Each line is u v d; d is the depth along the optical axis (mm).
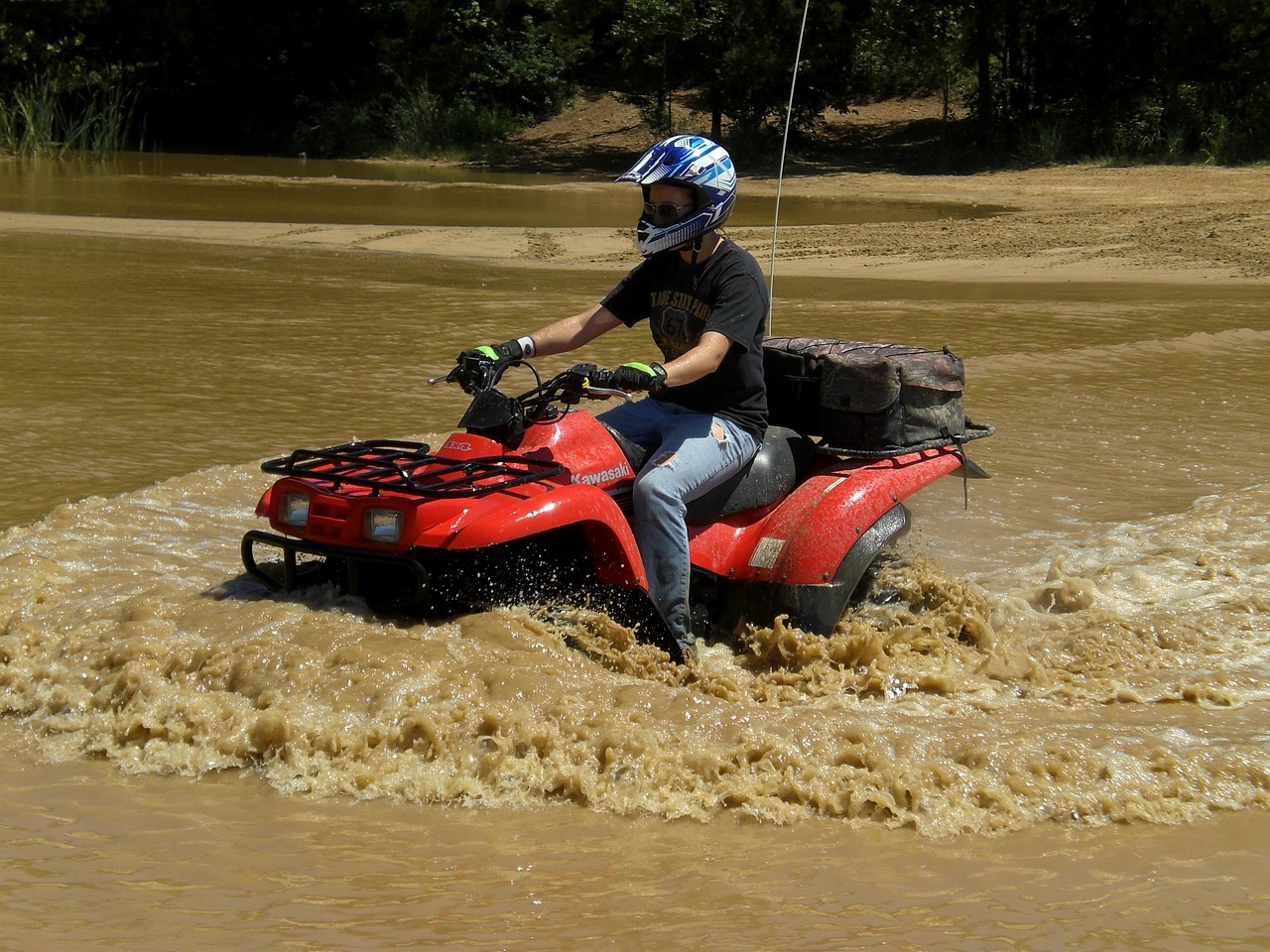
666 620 4973
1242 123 31609
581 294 14555
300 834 3814
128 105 41031
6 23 38938
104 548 6070
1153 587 6137
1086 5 33906
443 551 4910
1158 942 3346
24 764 4234
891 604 5605
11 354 10523
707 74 37469
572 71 44938
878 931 3354
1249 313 13695
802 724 4406
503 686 4453
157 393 9344
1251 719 4754
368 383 9844
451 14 42562
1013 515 7215
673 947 3248
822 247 19406
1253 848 3877
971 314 13438
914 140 37719
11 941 3207
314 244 18859
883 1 35625
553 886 3547
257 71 41219
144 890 3480
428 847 3756
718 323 5035
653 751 4203
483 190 29672
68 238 18438
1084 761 4262
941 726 4484
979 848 3844
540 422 5090
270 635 4719
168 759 4234
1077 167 32125
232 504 6871
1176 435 8828
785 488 5516
